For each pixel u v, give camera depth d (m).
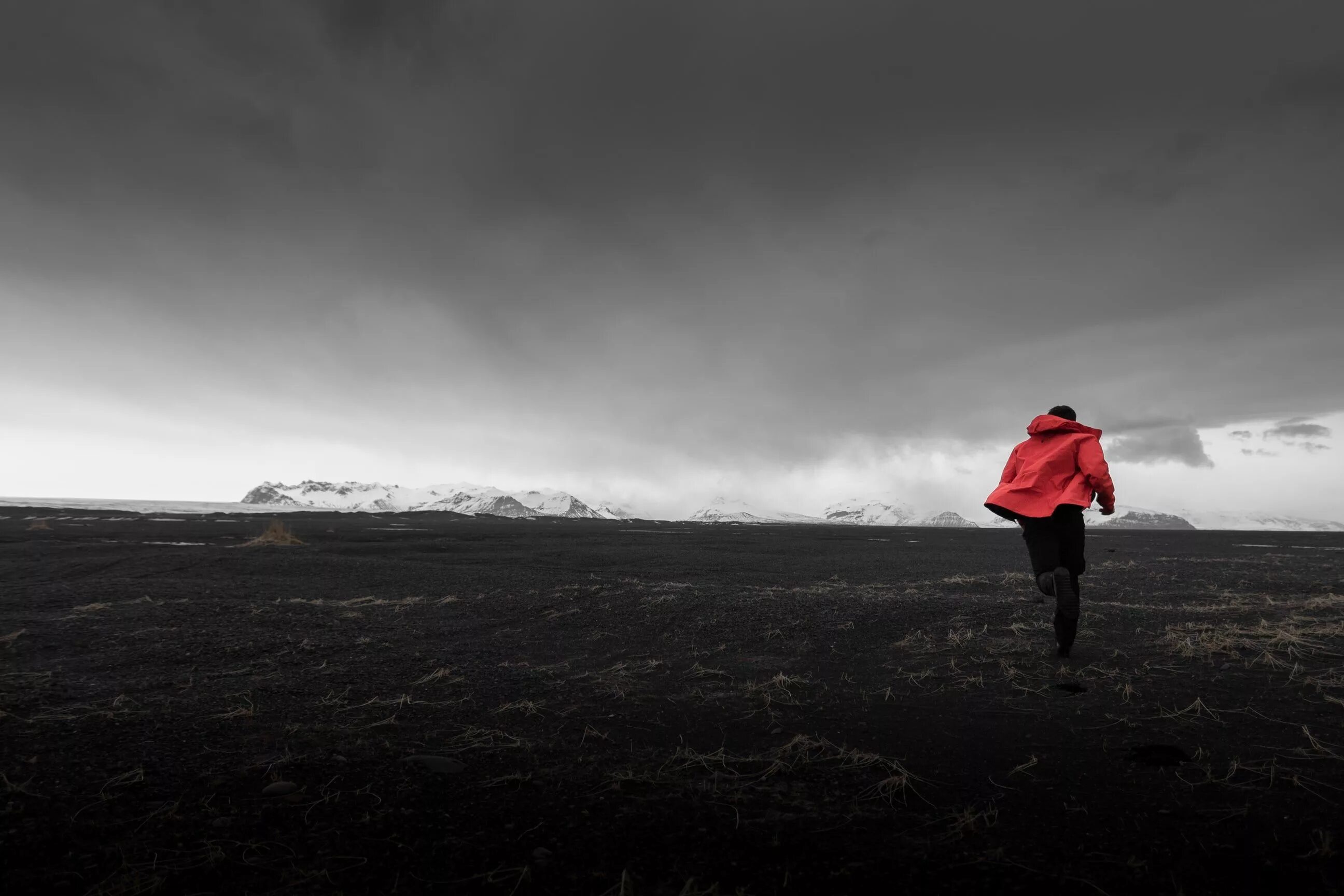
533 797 2.71
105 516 39.41
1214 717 3.65
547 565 13.41
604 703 4.14
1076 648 5.38
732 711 3.96
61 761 3.02
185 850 2.24
